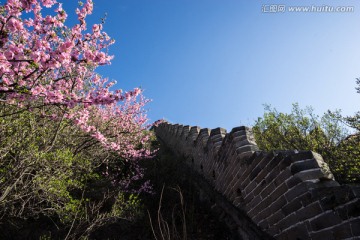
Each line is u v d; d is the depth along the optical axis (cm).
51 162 419
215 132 660
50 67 275
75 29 326
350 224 241
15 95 317
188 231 511
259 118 731
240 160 466
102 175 780
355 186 251
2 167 438
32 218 516
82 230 461
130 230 533
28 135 427
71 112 449
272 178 358
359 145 463
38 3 291
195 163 834
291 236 317
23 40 315
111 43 460
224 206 541
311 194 287
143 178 830
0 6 297
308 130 600
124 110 781
